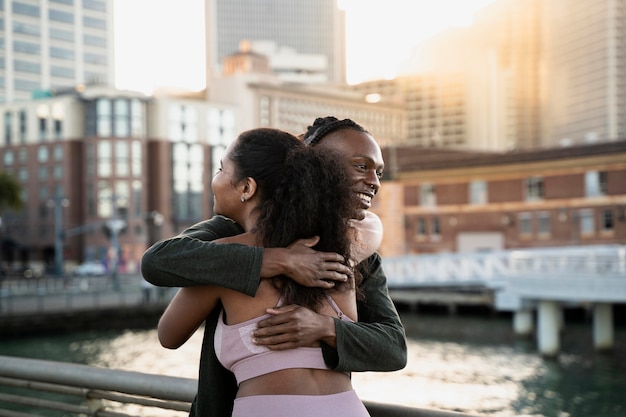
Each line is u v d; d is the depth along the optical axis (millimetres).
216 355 1932
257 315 1887
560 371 22422
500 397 18484
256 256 1877
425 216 52938
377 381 20422
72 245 82812
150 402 2699
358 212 2137
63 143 83688
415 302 43156
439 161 53969
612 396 18453
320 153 2027
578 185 46312
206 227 2078
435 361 24781
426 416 2209
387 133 161000
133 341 33250
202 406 1967
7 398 3117
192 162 87688
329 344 1884
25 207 85688
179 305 1990
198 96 150875
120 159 81812
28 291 48969
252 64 174750
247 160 2029
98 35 118500
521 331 30781
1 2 109875
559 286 25562
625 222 44562
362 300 2168
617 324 34500
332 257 1924
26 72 111562
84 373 2760
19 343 32906
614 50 189625
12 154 86812
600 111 192875
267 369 1846
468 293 42531
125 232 81250
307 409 1819
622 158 44250
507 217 49312
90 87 88188
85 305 38719
